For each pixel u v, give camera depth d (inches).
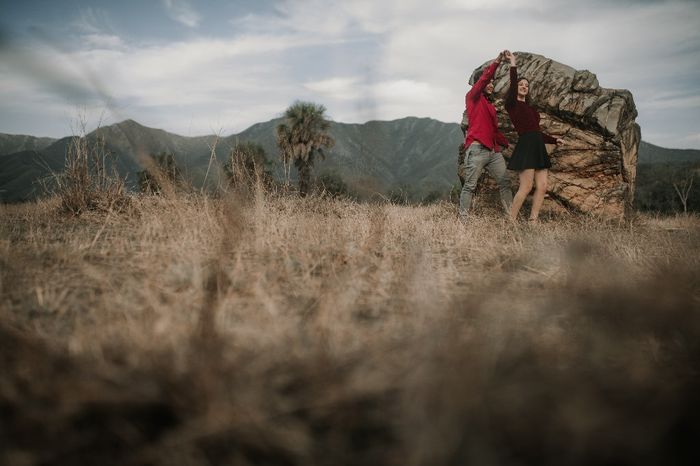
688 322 56.4
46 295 80.0
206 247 115.7
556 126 315.9
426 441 35.6
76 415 40.7
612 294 60.2
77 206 217.2
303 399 42.2
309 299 81.0
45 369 44.7
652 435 34.5
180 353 46.1
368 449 39.1
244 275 89.4
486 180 327.0
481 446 35.6
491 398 37.5
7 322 61.5
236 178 156.7
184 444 38.5
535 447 35.2
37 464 37.4
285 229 149.9
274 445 38.5
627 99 309.1
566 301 63.2
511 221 224.8
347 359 47.4
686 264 107.2
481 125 257.6
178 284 85.5
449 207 302.0
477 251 141.6
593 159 305.9
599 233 193.9
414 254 116.2
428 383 39.3
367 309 76.0
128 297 77.8
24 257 106.0
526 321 64.8
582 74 316.5
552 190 311.7
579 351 53.4
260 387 41.8
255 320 64.4
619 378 43.1
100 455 38.8
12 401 41.0
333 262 107.5
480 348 44.1
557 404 36.8
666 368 51.3
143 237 138.6
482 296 59.0
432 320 60.3
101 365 45.2
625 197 307.7
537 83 322.3
